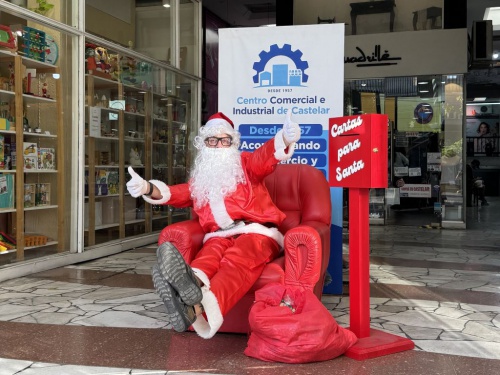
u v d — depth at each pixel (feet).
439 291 13.58
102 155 19.57
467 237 25.58
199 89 27.32
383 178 8.71
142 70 22.36
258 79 13.52
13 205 15.74
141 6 22.30
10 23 15.61
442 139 30.09
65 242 17.60
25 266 15.56
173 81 24.95
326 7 31.24
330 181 9.57
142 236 22.25
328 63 13.15
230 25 32.99
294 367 8.07
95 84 19.13
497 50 40.40
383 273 16.12
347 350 8.60
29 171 16.28
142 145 22.38
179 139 25.49
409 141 30.94
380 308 11.80
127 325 10.32
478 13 33.86
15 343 9.20
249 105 13.58
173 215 25.03
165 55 24.27
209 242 9.89
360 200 9.04
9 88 15.62
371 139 8.54
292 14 31.58
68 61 17.80
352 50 30.63
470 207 47.16
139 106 22.16
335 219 12.98
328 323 8.23
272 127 13.50
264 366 8.11
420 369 8.00
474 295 13.15
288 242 9.20
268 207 10.43
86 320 10.66
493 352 8.82
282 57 13.38
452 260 18.67
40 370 7.91
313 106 13.25
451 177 29.73
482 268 17.06
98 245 19.21
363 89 31.07
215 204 10.22
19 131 15.92
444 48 29.32
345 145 9.11
